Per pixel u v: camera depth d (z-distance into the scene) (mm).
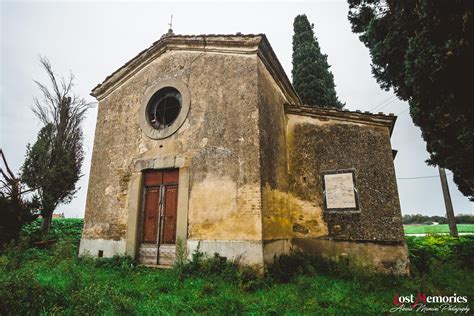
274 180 6871
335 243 7098
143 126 8258
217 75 7445
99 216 8289
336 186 7473
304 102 16109
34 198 11086
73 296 3717
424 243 11758
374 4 7910
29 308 3494
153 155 7785
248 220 5957
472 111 5094
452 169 7344
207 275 5613
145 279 5699
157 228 7297
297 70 17188
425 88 5449
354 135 7691
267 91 7457
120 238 7633
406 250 6645
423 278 5973
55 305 3588
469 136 5238
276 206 6758
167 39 8391
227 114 6953
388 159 7273
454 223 15445
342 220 7203
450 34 4672
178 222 6730
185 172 7051
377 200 7074
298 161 7953
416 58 5285
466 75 4820
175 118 8539
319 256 7070
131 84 9164
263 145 6543
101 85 9805
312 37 17828
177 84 7992
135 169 7969
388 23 7086
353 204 7203
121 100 9203
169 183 7473
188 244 6473
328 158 7738
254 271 5508
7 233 9586
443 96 5316
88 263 7121
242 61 7203
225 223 6195
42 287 3893
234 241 5965
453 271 6684
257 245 5703
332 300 4398
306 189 7688
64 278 5152
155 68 8734
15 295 3521
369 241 6875
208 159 6863
